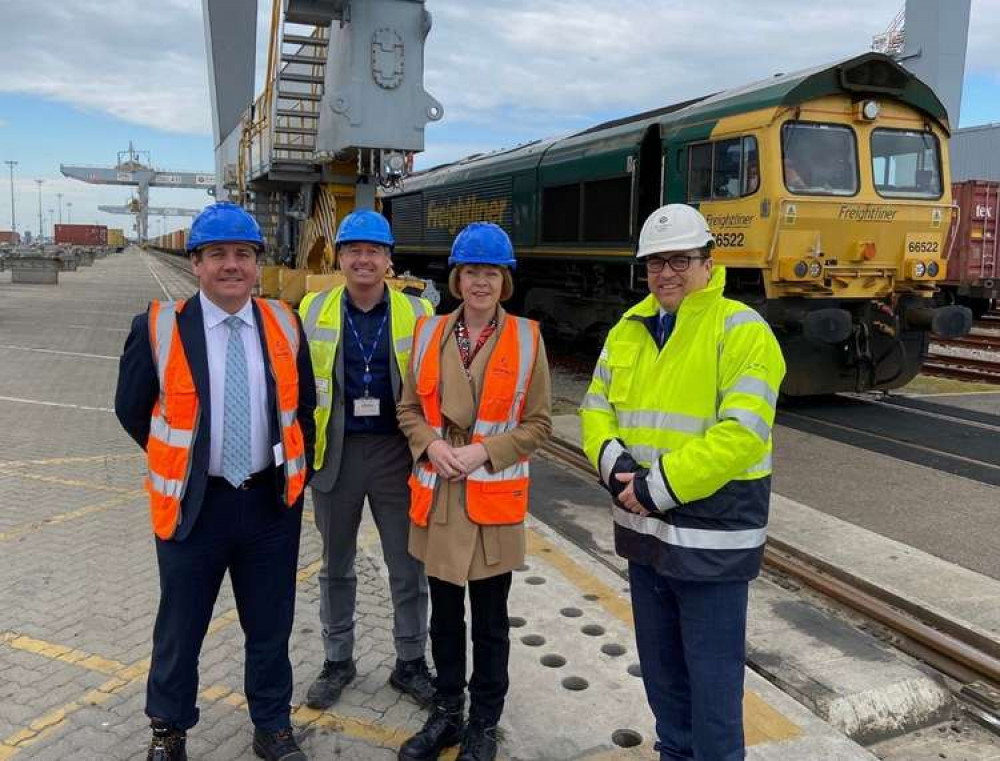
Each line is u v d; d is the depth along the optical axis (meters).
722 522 2.35
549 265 13.27
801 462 7.23
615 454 2.51
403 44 9.14
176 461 2.57
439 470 2.72
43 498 5.64
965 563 4.93
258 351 2.70
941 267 9.54
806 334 8.62
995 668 3.56
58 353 12.72
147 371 2.60
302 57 10.59
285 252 13.85
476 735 2.82
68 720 3.02
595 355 13.26
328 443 3.07
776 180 8.80
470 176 15.26
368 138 9.18
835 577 4.62
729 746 2.41
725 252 9.51
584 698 3.21
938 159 9.70
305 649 3.65
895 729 3.29
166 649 2.68
